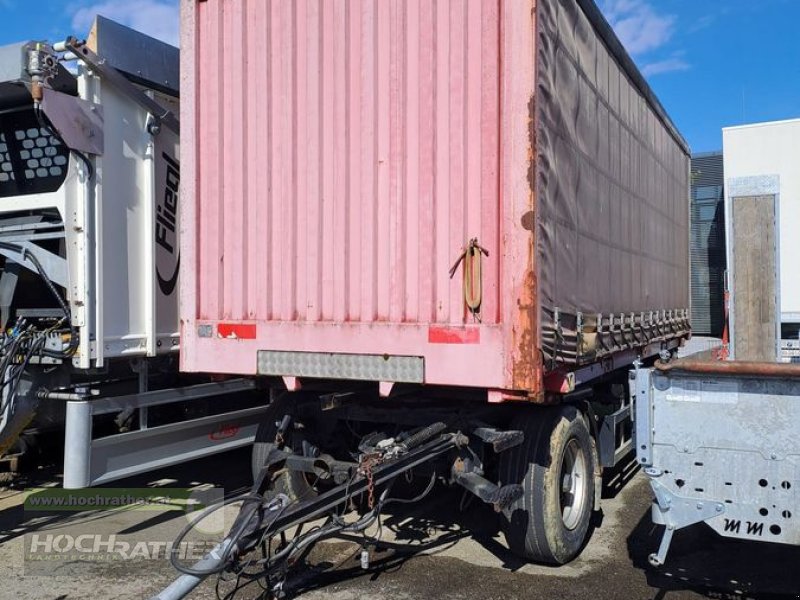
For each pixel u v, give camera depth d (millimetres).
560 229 4379
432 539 5156
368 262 4375
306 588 4266
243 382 6035
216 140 4910
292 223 4633
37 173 5637
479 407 4742
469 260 4062
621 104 6074
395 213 4301
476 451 4605
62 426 5797
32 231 5324
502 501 4242
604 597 4168
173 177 5809
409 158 4266
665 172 8008
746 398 3680
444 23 4180
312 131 4578
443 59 4180
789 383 3582
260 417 6266
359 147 4418
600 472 5539
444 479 4688
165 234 5711
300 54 4637
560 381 4406
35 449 6598
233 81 4859
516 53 3982
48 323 5371
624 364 6230
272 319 4688
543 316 4031
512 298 3943
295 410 5105
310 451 5051
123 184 5320
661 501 3875
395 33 4312
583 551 4984
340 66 4488
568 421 4789
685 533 5355
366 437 4742
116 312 5223
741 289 6574
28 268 5141
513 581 4406
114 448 4945
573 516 4887
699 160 17547
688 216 9562
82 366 4906
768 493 3643
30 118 5469
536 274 3934
